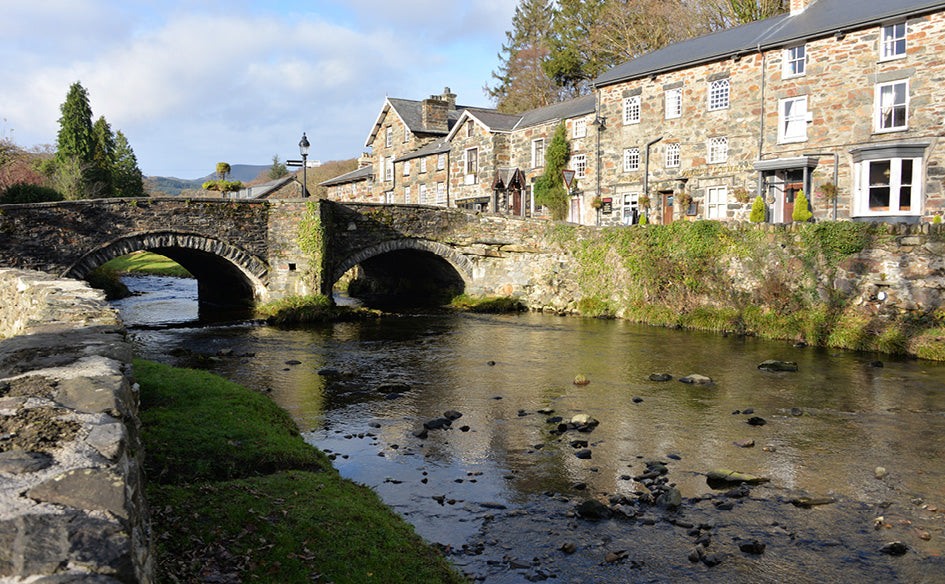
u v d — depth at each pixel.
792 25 27.36
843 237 18.91
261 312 24.75
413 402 12.86
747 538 7.25
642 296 24.48
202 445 7.33
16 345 5.27
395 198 49.91
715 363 16.69
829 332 18.86
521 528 7.38
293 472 7.25
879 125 24.22
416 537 6.37
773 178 27.23
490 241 29.39
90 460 2.70
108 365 4.47
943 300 17.06
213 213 23.88
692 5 41.75
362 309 25.86
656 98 31.23
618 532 7.34
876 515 7.88
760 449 10.18
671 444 10.41
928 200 22.94
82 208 21.09
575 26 53.53
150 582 2.96
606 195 33.88
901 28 23.58
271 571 4.93
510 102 60.25
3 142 51.88
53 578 1.91
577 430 11.12
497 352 18.30
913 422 11.58
